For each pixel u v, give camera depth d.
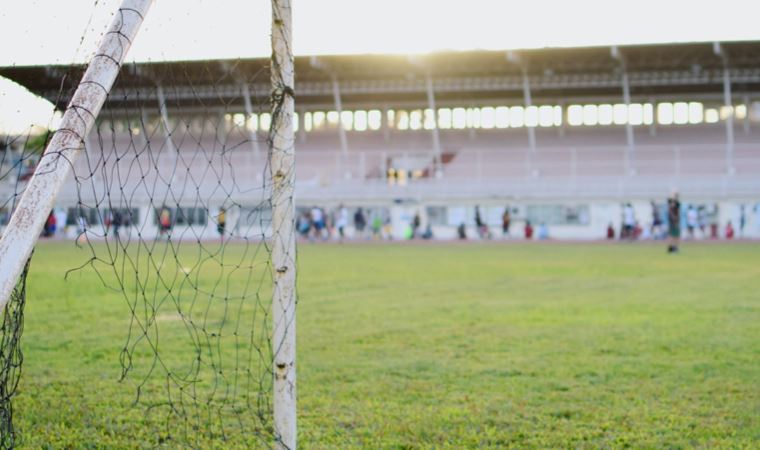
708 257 25.98
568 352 9.38
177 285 16.06
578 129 53.16
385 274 19.95
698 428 6.34
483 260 25.20
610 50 45.03
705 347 9.65
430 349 9.59
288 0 4.46
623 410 6.86
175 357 8.93
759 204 44.06
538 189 46.06
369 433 6.22
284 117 4.48
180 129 45.00
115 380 7.88
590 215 45.50
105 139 39.38
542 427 6.38
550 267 22.12
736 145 47.69
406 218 46.72
